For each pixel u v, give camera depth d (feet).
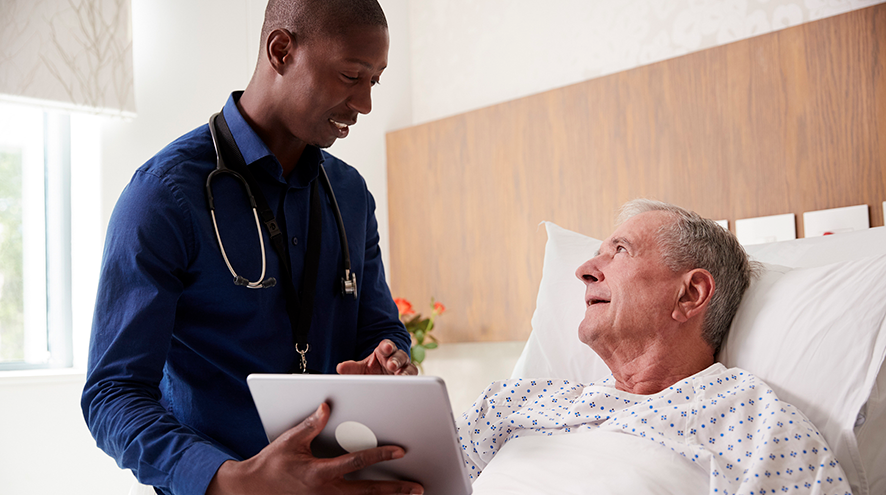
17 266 8.22
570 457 3.42
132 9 8.25
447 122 9.77
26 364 8.20
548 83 9.21
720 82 7.05
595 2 8.76
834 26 6.27
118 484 7.86
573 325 5.06
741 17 7.38
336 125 3.73
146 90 8.32
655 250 4.01
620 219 4.58
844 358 3.53
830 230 6.21
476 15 10.14
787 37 6.57
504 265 9.03
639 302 3.94
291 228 3.97
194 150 3.76
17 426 7.33
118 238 3.41
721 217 7.00
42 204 8.39
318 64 3.49
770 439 3.13
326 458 2.80
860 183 6.06
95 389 3.15
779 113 6.61
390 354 3.43
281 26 3.56
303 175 4.07
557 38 9.14
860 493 3.29
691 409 3.42
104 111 7.75
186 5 8.69
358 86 3.62
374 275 4.66
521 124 8.89
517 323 8.85
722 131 7.02
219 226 3.67
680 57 7.37
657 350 3.92
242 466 2.69
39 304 8.31
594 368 4.82
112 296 3.33
